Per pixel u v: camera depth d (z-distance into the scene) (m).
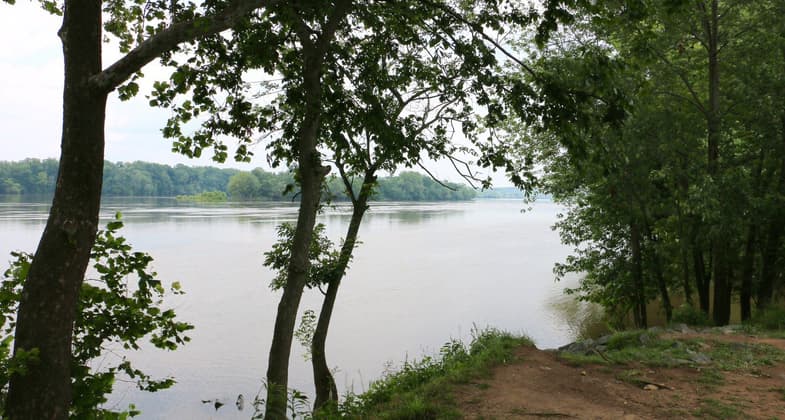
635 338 8.29
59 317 3.83
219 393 12.76
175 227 57.53
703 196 11.40
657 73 12.62
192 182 185.88
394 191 171.00
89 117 3.93
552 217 104.75
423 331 18.59
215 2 5.60
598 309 21.81
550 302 23.52
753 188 12.48
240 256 36.47
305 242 6.83
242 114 7.29
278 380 6.70
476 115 8.91
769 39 12.05
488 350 7.54
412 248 44.91
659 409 5.20
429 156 8.67
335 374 14.05
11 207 86.31
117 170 168.25
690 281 17.03
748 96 11.86
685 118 12.87
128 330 4.68
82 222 3.91
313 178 6.84
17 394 3.75
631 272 15.56
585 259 17.02
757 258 15.73
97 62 4.02
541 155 15.38
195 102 6.96
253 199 164.88
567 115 6.18
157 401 12.23
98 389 4.45
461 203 197.25
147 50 3.96
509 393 5.71
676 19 11.66
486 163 8.41
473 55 6.98
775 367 6.64
